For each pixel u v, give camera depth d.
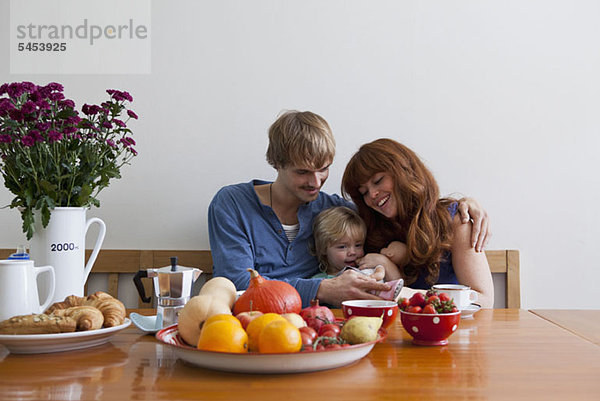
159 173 1.84
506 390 0.70
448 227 1.55
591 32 1.83
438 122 1.84
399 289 1.26
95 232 1.83
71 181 1.17
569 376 0.76
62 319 0.89
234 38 1.85
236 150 1.85
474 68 1.84
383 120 1.84
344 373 0.77
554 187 1.83
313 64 1.85
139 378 0.75
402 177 1.54
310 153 1.48
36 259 1.13
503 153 1.84
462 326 1.11
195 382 0.73
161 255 1.80
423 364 0.82
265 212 1.63
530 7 1.83
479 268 1.53
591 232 1.83
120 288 1.82
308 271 1.66
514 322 1.16
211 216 1.65
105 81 1.84
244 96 1.85
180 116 1.85
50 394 0.68
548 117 1.84
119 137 1.84
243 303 0.98
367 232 1.68
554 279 1.83
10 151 1.15
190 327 0.86
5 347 0.91
